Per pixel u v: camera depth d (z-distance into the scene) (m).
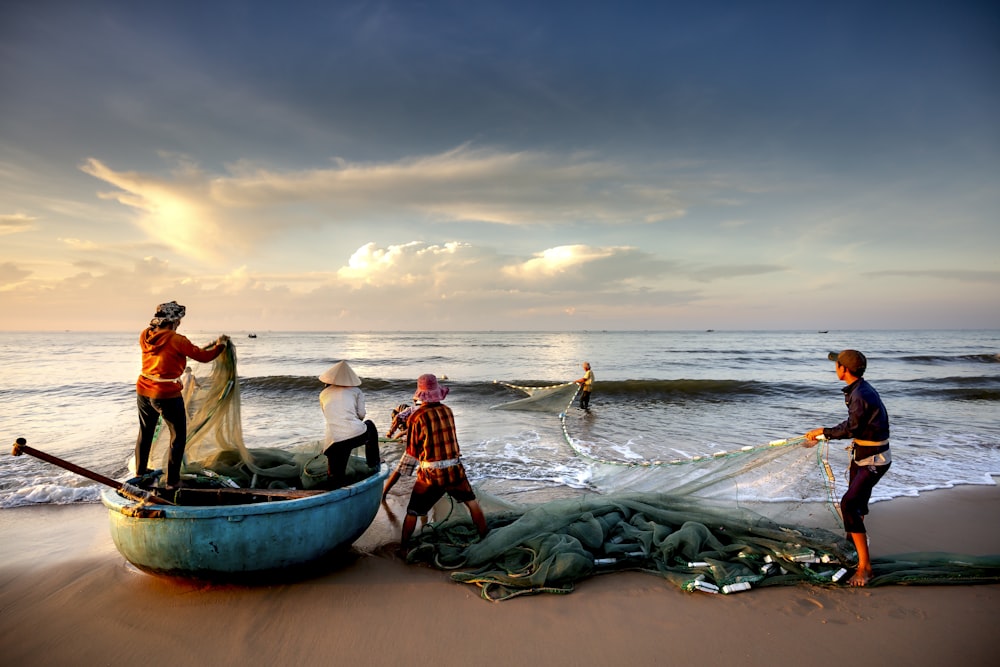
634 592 4.62
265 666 3.62
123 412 15.80
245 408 17.11
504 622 4.15
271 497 4.91
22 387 22.14
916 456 10.32
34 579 4.93
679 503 5.93
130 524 4.39
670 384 22.98
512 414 15.73
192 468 5.60
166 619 4.20
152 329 5.08
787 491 5.77
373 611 4.31
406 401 18.97
